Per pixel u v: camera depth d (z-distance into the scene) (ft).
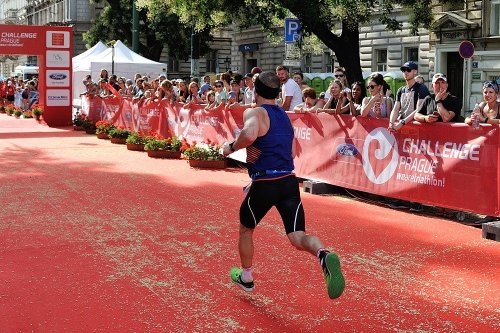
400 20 94.48
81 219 25.22
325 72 112.06
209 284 17.42
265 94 15.72
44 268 18.71
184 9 70.03
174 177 36.27
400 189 27.48
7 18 276.62
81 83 89.10
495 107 24.40
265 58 133.69
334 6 61.77
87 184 33.45
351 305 15.97
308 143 33.17
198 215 26.22
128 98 58.90
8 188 32.01
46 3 216.13
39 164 41.16
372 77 28.99
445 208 26.71
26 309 15.38
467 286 17.63
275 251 20.88
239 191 31.91
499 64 79.20
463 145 24.73
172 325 14.47
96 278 17.81
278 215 26.35
